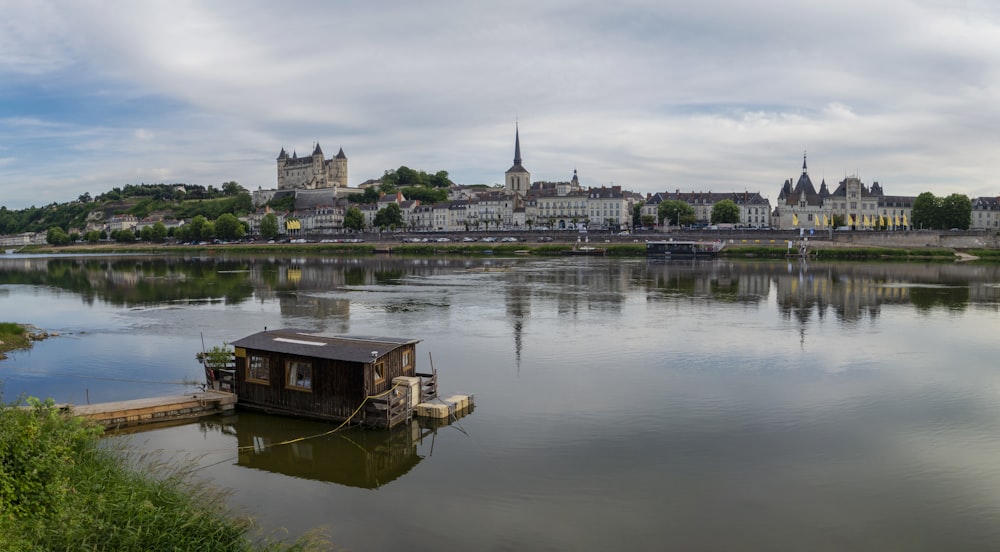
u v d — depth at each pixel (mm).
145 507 22141
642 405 42719
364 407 38031
